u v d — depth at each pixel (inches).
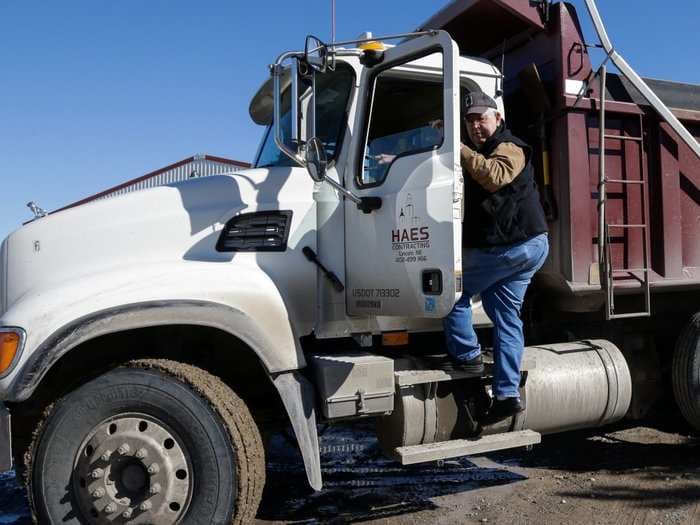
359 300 144.1
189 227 145.3
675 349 193.3
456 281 124.2
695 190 190.7
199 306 123.2
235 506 118.6
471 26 177.3
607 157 175.0
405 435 139.6
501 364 144.5
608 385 170.6
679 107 191.8
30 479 118.3
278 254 144.6
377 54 142.9
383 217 138.2
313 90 130.9
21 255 144.6
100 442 118.5
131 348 131.2
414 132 143.8
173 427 120.2
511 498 162.4
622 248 177.0
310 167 129.9
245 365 142.5
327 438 223.6
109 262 142.7
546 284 176.6
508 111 182.2
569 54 167.2
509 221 140.7
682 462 186.1
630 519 145.8
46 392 128.0
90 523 117.4
